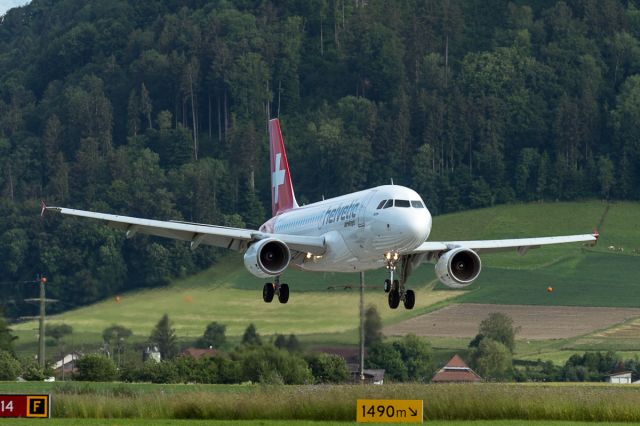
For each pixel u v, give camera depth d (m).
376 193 172.00
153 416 147.75
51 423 134.75
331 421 142.12
